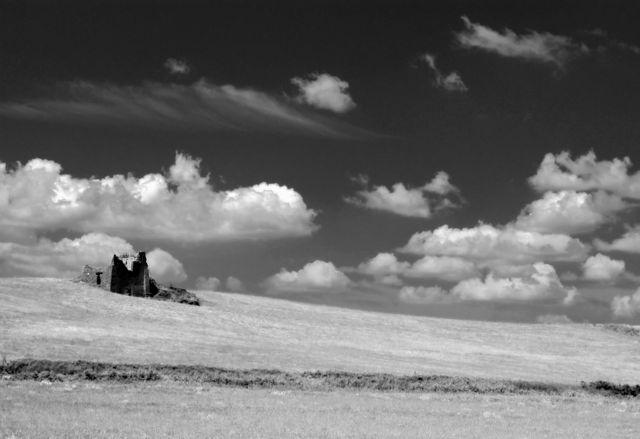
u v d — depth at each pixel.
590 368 110.50
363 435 43.94
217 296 162.00
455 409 60.25
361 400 62.62
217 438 40.16
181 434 41.00
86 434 39.53
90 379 63.97
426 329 148.00
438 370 87.75
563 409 65.25
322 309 163.25
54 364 65.62
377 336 128.62
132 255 142.88
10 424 41.56
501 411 60.84
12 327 88.81
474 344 133.12
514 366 103.12
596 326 169.38
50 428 40.94
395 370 83.62
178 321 114.50
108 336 89.94
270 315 141.00
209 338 99.81
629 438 49.12
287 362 82.38
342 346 108.56
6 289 119.31
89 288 130.62
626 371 111.38
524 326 164.12
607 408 68.62
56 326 93.44
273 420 48.09
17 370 63.34
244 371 72.44
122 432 40.66
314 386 70.06
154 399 55.56
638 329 167.88
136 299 128.75
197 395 59.25
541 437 47.12
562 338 151.12
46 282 131.25
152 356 77.25
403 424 49.66
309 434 43.34
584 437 48.31
